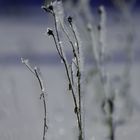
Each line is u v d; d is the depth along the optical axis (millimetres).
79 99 4133
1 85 7180
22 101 7074
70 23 4148
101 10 5738
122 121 6461
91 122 6375
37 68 4113
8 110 5617
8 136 4770
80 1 6145
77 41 4168
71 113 7094
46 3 4074
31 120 5898
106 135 5812
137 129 6125
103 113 5883
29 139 5035
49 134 5789
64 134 5891
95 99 6008
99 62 5707
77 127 4316
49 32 4031
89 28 5562
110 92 5719
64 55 4094
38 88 6953
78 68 4141
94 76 5738
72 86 4125
